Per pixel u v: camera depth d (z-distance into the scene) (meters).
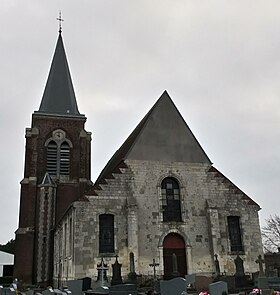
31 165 38.97
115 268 24.03
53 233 37.00
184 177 28.45
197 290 22.20
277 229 58.81
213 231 26.98
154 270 24.67
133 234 25.69
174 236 27.16
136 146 28.47
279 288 19.48
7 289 20.55
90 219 25.81
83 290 21.50
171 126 29.84
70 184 39.62
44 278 35.47
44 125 41.25
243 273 25.64
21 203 37.91
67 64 47.09
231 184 28.88
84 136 41.47
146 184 27.61
